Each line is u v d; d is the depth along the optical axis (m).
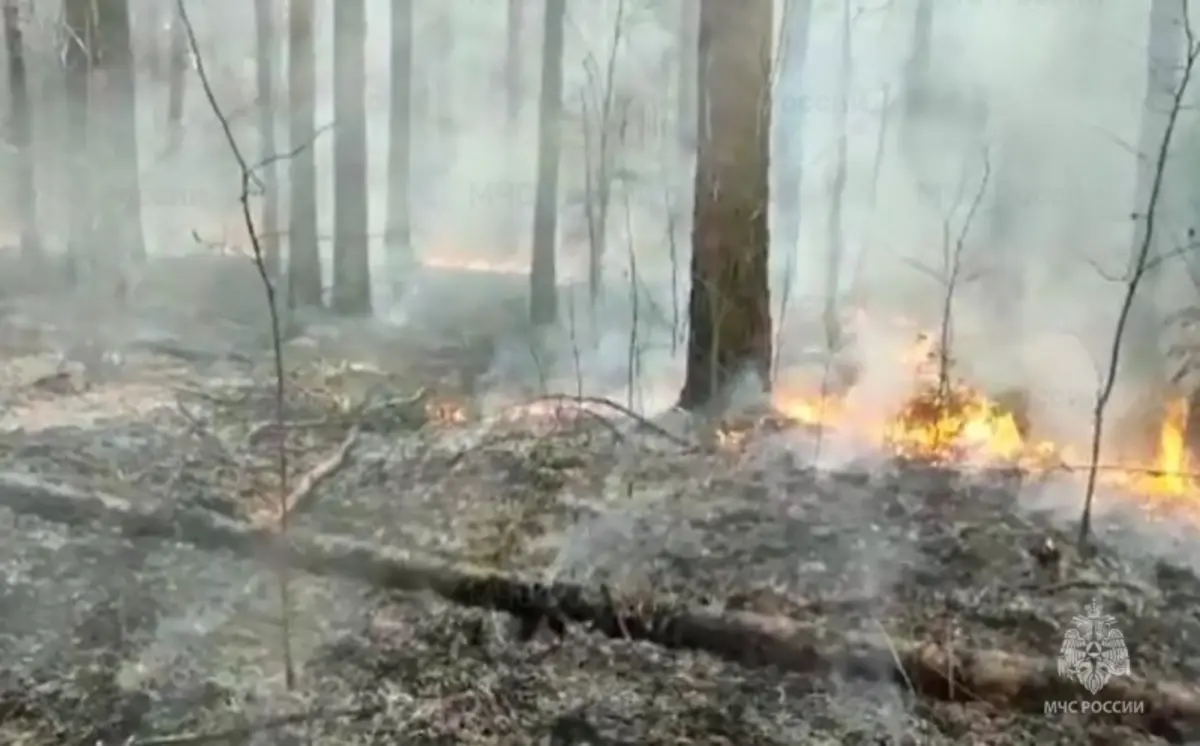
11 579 2.78
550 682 2.39
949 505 3.09
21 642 2.54
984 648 2.36
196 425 3.70
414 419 3.80
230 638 2.56
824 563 2.73
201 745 2.20
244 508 3.07
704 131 4.09
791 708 2.29
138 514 3.03
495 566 2.71
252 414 3.82
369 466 3.37
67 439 3.57
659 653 2.49
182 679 2.41
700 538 2.86
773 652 2.44
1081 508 3.07
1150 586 2.63
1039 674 2.28
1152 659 2.35
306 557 2.81
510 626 2.59
